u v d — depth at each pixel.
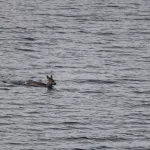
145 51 188.00
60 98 143.25
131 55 182.75
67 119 131.75
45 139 122.50
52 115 133.50
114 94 147.38
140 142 123.06
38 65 168.75
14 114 133.38
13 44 191.25
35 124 128.88
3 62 169.88
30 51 183.50
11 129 126.06
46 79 157.88
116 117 133.62
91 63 172.75
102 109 137.88
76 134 125.19
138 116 134.75
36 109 136.50
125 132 126.94
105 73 163.75
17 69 164.25
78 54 182.00
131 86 153.50
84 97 144.62
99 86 152.88
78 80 156.88
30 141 121.44
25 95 144.00
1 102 139.62
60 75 160.88
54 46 191.00
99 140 123.31
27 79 156.12
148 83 156.50
